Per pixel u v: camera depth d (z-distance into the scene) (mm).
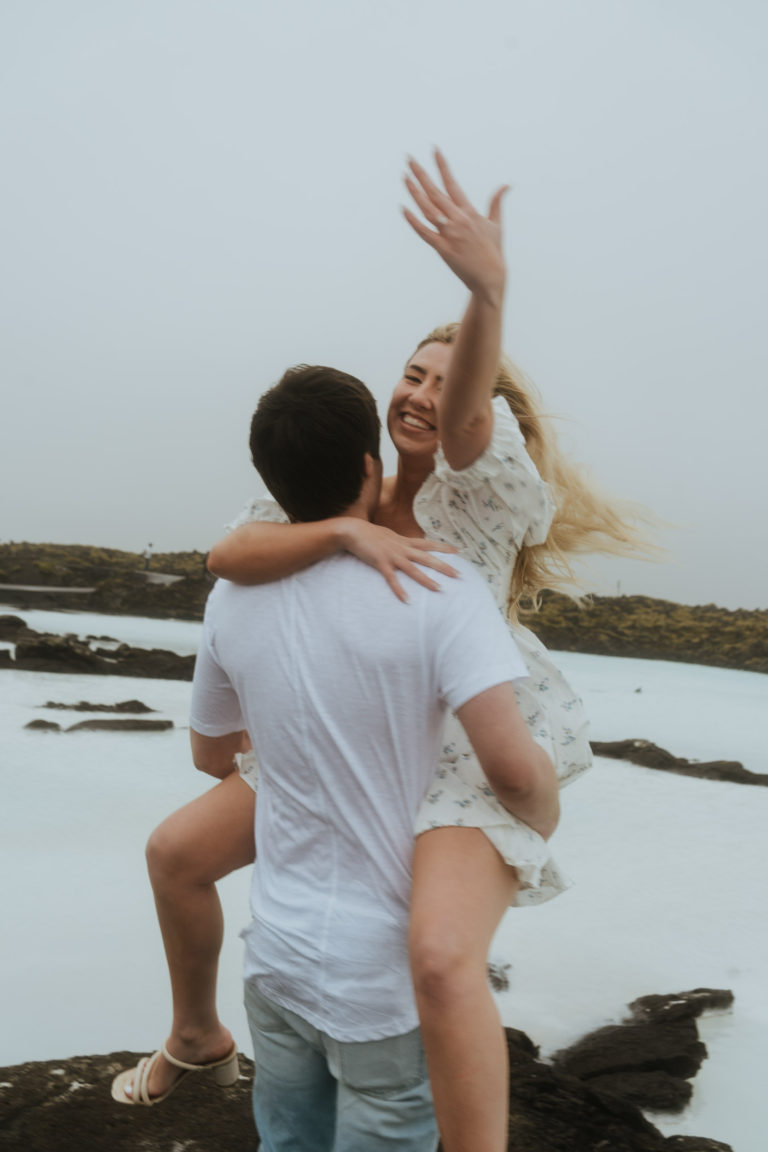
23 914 3533
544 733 1633
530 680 1754
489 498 1617
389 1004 1444
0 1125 2129
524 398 1948
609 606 27297
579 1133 2227
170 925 1782
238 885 3949
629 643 24516
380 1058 1462
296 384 1560
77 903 3689
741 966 3480
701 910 4109
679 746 9930
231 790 1770
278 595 1500
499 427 1574
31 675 12625
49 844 4453
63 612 29250
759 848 5312
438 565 1446
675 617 26875
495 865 1429
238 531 1563
